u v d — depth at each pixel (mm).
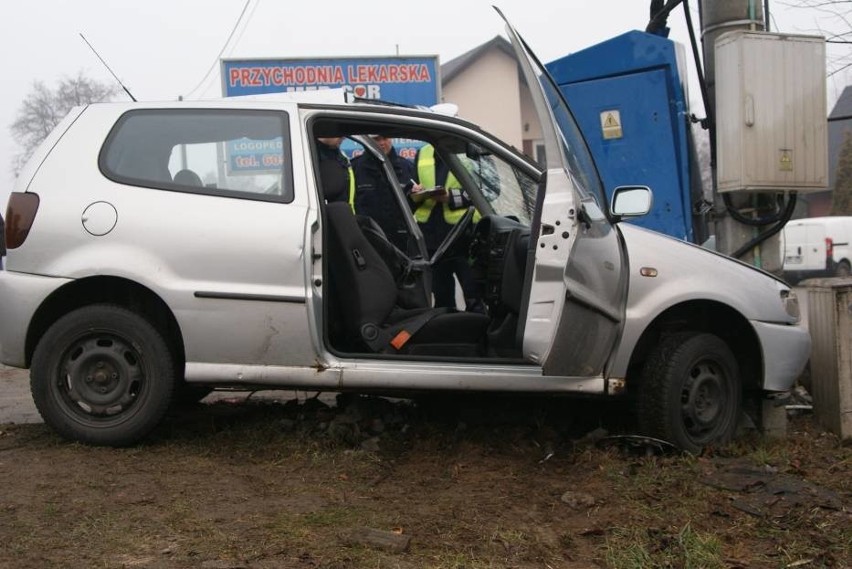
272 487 4305
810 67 6258
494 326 5273
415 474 4680
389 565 3426
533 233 4660
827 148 6312
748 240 6531
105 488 4152
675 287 5082
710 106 6707
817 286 5887
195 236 4656
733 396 5277
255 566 3332
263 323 4645
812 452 5320
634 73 7211
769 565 3623
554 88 5199
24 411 6438
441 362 4801
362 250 5035
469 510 4109
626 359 4977
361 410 5363
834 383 5707
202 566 3307
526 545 3709
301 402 6293
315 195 4770
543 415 5500
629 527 3947
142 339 4719
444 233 6707
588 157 5309
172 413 5672
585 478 4684
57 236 4660
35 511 3826
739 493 4477
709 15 6602
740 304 5266
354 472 4598
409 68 14609
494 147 5188
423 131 5801
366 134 5652
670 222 7191
